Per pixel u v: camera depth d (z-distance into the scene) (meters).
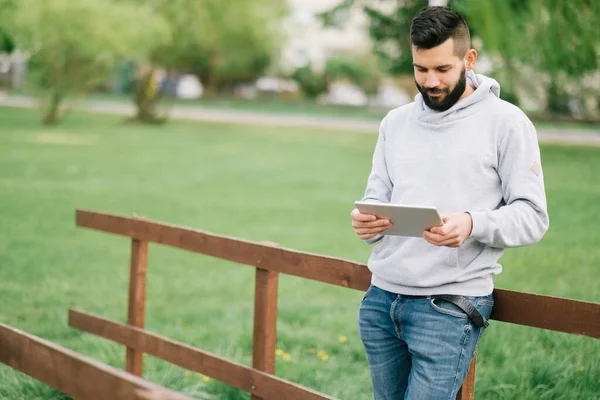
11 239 9.31
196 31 29.94
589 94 26.34
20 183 13.77
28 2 23.00
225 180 15.08
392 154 2.86
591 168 15.62
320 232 10.16
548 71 12.51
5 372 4.66
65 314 6.41
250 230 10.23
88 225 4.65
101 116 31.27
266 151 20.53
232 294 7.29
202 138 23.91
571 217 9.95
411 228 2.57
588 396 4.40
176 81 44.06
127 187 13.83
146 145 21.17
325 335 5.94
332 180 15.33
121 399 2.00
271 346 3.71
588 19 10.91
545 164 16.25
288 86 47.53
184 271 8.14
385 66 24.45
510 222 2.57
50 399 4.47
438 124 2.73
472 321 2.69
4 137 21.55
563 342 4.96
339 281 3.41
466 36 2.68
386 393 2.95
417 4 21.83
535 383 4.64
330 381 4.98
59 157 17.72
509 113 2.68
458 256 2.68
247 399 4.71
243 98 46.59
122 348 5.51
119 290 7.30
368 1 22.78
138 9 26.62
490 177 2.68
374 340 2.88
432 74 2.65
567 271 7.17
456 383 2.69
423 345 2.68
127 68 48.22
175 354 4.11
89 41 24.48
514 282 6.75
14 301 6.79
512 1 11.00
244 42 34.97
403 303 2.75
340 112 39.44
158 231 4.20
